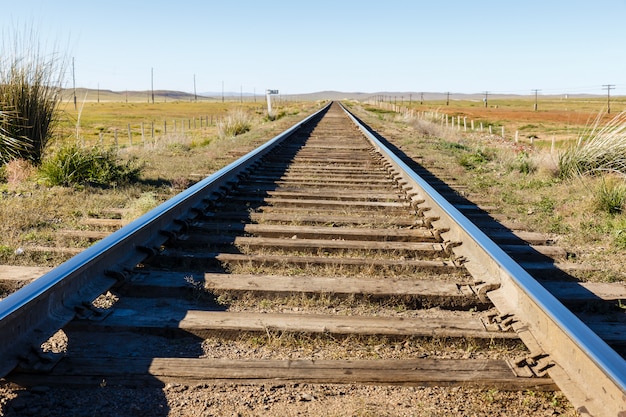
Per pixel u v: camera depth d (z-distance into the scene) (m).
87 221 6.03
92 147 9.02
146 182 9.11
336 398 2.63
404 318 3.51
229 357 3.06
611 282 4.51
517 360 2.90
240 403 2.57
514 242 5.79
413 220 6.35
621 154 10.30
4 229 5.50
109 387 2.67
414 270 4.59
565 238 6.08
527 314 3.33
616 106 99.94
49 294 3.05
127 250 4.31
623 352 3.27
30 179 8.75
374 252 5.11
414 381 2.77
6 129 9.46
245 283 4.05
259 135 20.58
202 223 5.91
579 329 2.69
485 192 9.09
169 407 2.52
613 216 7.15
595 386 2.43
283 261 4.61
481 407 2.58
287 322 3.39
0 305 2.67
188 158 12.93
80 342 3.16
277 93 40.34
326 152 14.30
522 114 82.00
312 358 3.07
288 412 2.50
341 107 74.19
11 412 2.45
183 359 2.88
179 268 4.53
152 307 3.66
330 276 4.43
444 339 3.28
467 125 52.00
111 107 122.06
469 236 4.77
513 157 13.76
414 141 19.58
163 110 103.38
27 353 2.73
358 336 3.29
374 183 9.38
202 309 3.76
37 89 9.75
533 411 2.56
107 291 3.85
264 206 7.21
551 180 10.15
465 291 3.96
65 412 2.46
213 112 93.00
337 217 6.42
